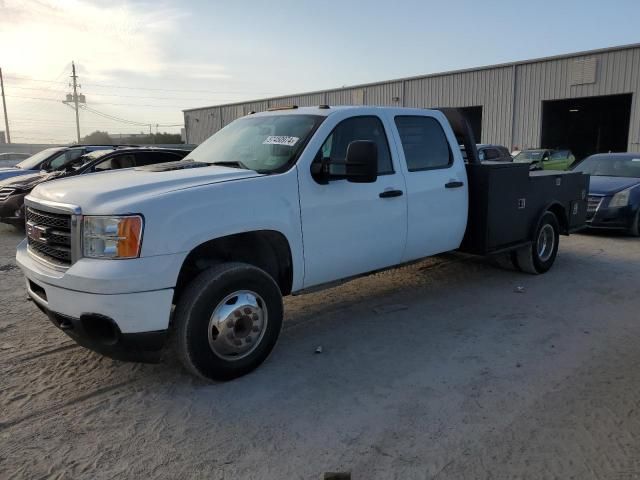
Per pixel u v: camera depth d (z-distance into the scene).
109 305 3.42
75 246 3.57
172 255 3.55
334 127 4.69
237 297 3.95
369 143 4.21
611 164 11.62
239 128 5.31
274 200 4.13
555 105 32.16
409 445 3.19
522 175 6.41
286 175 4.26
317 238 4.48
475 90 31.25
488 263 7.73
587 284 6.69
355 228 4.76
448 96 32.50
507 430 3.34
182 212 3.61
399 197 5.11
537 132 28.86
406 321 5.34
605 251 8.87
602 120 37.22
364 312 5.63
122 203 3.50
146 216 3.47
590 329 5.07
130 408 3.63
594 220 10.16
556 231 7.28
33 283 4.02
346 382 4.01
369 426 3.40
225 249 4.27
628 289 6.46
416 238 5.38
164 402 3.71
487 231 5.97
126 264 3.42
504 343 4.74
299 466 3.00
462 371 4.18
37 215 4.03
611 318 5.39
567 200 7.55
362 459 3.06
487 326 5.18
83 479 2.90
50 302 3.68
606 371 4.16
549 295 6.20
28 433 3.33
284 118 5.01
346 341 4.83
